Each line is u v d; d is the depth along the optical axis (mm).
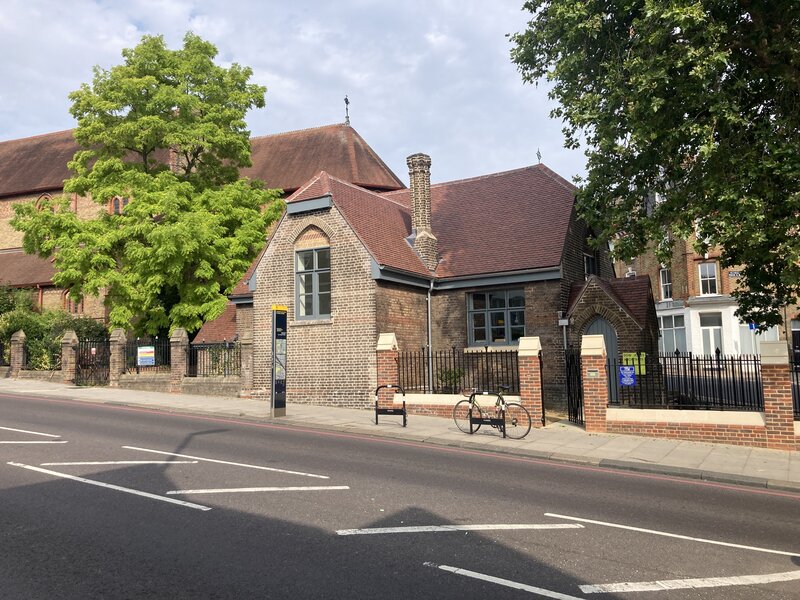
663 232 13258
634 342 16906
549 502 7648
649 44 12211
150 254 22516
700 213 12539
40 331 29266
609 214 14711
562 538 6156
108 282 23141
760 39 12156
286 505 6984
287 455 10211
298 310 19000
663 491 8625
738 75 12719
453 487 8266
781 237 11664
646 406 14938
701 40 11906
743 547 6074
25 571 4859
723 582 5086
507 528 6426
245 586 4641
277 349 15633
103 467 8711
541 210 21047
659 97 12102
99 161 25484
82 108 25234
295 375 18641
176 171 31906
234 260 24250
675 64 11609
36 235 24484
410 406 16219
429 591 4684
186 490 7500
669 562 5543
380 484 8258
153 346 22438
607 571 5262
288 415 15891
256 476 8438
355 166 33688
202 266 23188
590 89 14297
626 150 12945
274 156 36812
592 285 17578
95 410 15805
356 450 11055
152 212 23797
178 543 5578
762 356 12102
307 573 4957
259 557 5285
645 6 11891
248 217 25406
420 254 20203
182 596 4422
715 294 35156
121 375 22672
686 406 14242
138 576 4789
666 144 12672
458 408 15547
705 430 12516
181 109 25406
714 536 6430
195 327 24250
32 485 7598
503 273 18656
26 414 14430
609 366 15906
